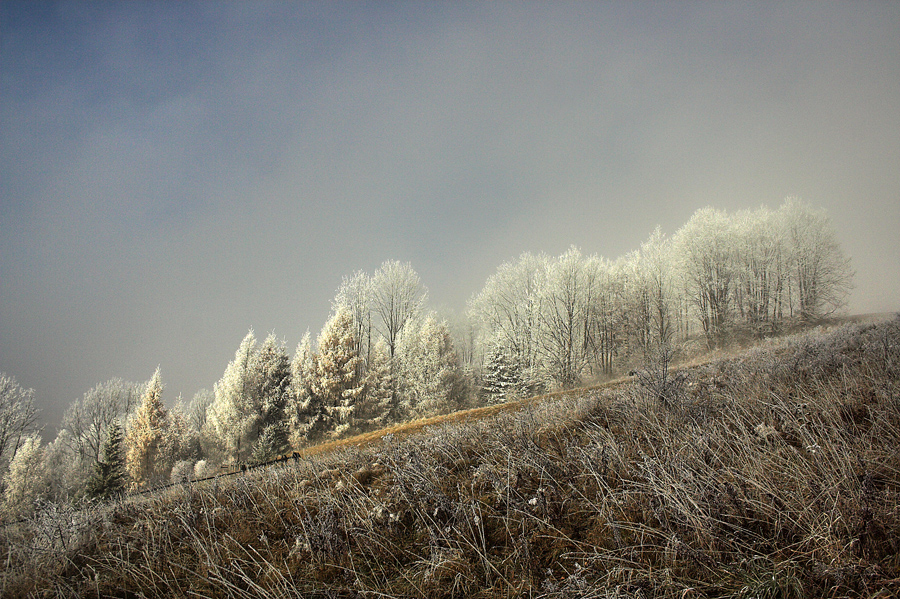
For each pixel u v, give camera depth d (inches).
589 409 279.3
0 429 1536.7
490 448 242.4
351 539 175.3
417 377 1413.6
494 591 130.6
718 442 181.0
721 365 406.6
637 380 308.8
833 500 124.6
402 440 339.6
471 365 2014.0
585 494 167.9
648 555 130.9
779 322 1416.1
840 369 257.1
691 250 1562.5
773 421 197.5
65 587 162.4
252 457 994.7
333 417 1204.5
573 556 137.7
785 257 1510.8
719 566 118.6
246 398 1278.3
